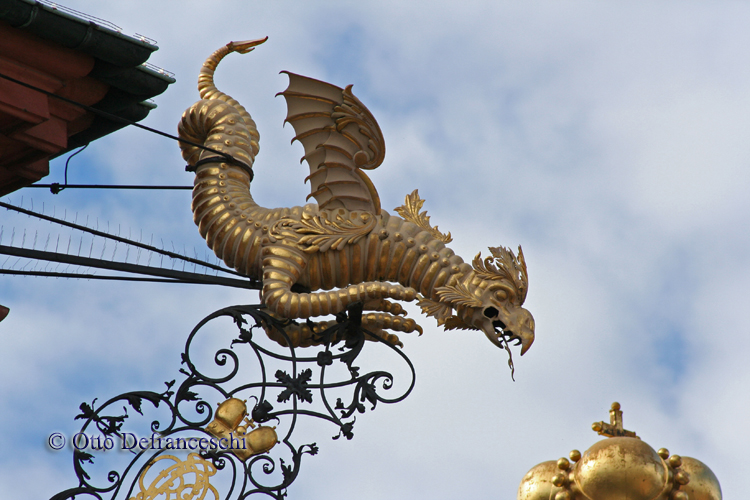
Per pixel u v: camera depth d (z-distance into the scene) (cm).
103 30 1405
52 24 1373
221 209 1594
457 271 1566
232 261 1588
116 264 1498
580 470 812
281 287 1521
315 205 1609
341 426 1480
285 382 1495
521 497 852
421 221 1617
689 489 812
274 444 1459
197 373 1469
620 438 819
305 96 1658
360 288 1534
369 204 1611
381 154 1633
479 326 1559
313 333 1545
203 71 1773
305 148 1648
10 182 1503
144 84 1487
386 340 1566
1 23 1363
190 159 1712
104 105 1509
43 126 1434
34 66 1407
